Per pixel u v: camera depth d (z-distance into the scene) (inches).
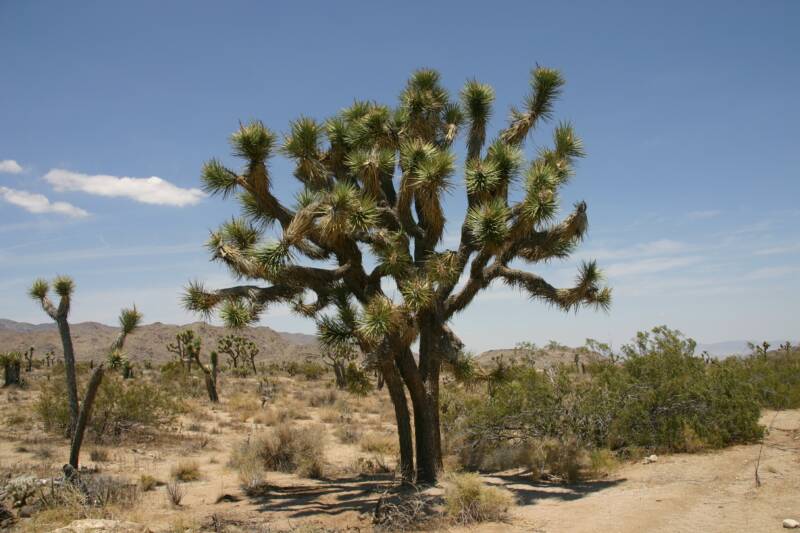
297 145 349.1
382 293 364.8
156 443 597.3
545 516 277.0
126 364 389.7
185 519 308.3
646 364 450.9
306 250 381.4
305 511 330.0
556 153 377.1
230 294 335.6
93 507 317.1
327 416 837.8
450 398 547.2
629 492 311.1
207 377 1059.3
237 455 508.7
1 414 743.1
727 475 324.8
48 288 413.7
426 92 386.6
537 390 454.0
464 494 289.4
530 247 361.4
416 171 335.3
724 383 432.5
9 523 286.5
